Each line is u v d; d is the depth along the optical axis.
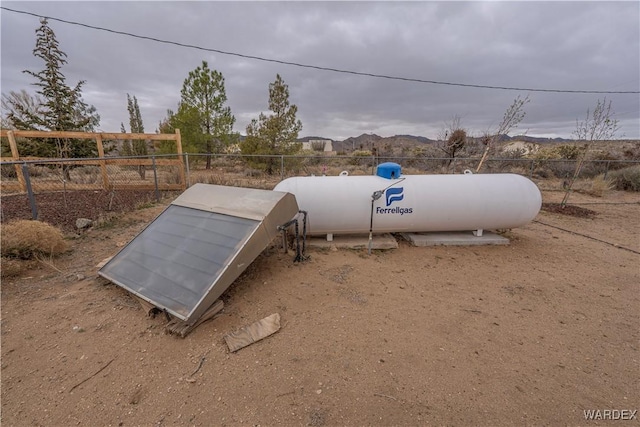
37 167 10.87
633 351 2.41
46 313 2.77
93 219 5.77
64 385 2.00
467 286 3.53
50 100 12.47
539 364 2.25
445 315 2.91
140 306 2.90
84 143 12.41
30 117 12.04
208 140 16.69
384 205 4.43
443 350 2.39
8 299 2.97
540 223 6.55
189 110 15.77
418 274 3.82
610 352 2.39
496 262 4.25
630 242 5.27
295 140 14.98
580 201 9.38
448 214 4.58
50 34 11.93
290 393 1.95
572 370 2.19
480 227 4.83
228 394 1.94
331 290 3.34
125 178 10.80
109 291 3.17
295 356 2.29
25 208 6.61
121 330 2.56
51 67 12.19
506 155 16.27
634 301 3.22
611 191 11.20
